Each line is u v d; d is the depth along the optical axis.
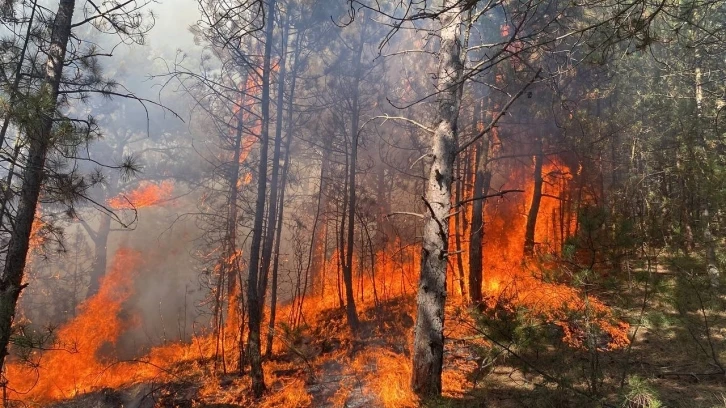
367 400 7.11
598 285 6.04
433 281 6.18
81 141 6.12
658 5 3.23
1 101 4.87
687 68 12.22
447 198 6.34
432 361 6.05
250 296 8.51
